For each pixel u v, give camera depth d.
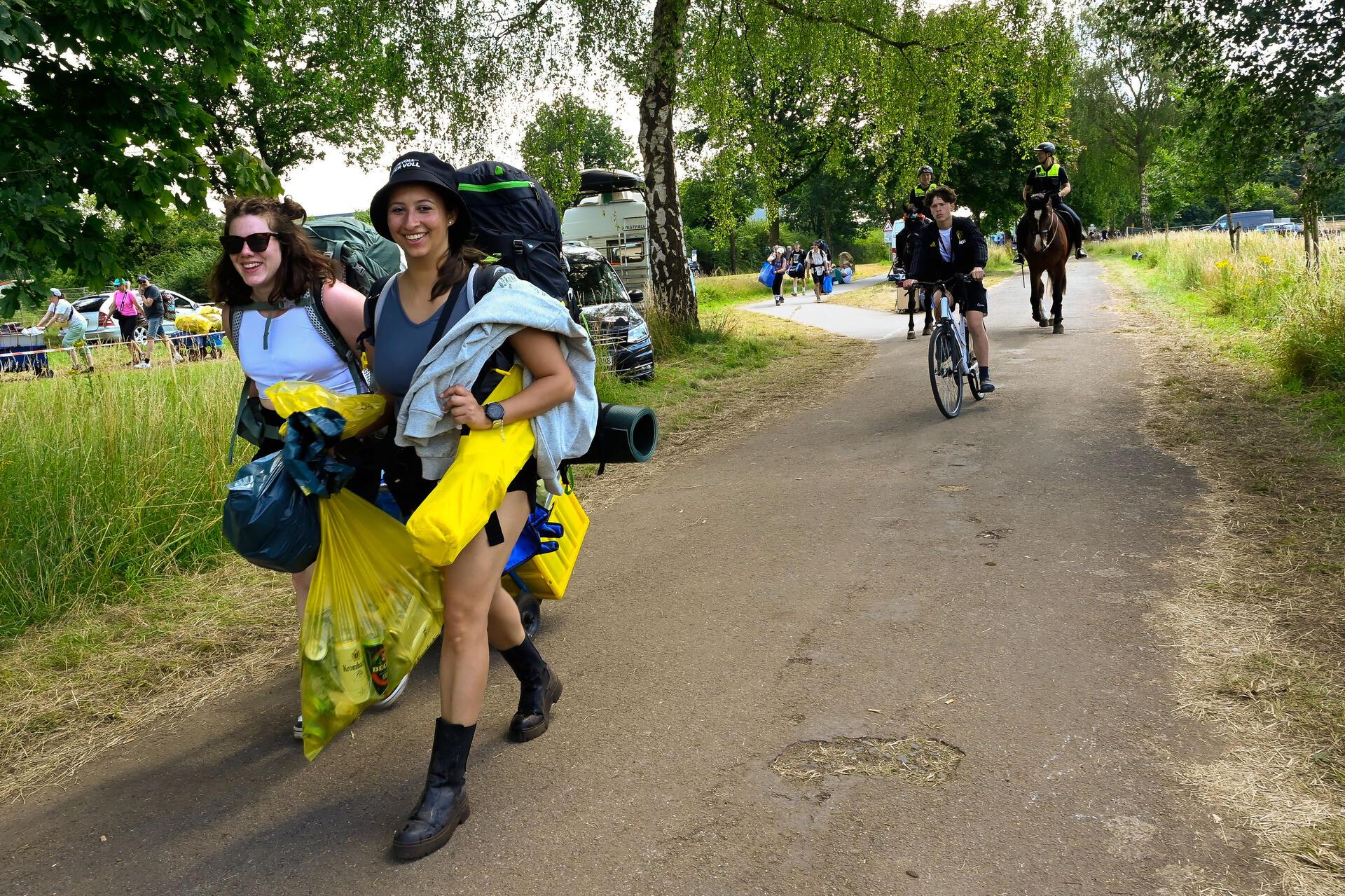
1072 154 19.73
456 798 2.96
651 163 15.94
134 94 6.22
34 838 3.17
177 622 5.02
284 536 2.96
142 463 6.34
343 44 14.78
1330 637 3.66
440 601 3.11
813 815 2.87
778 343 16.53
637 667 4.02
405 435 2.88
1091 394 9.05
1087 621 4.05
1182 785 2.86
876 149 17.55
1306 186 9.43
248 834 3.08
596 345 12.05
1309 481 5.66
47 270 6.03
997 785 2.94
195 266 40.81
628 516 6.42
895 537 5.37
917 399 9.84
